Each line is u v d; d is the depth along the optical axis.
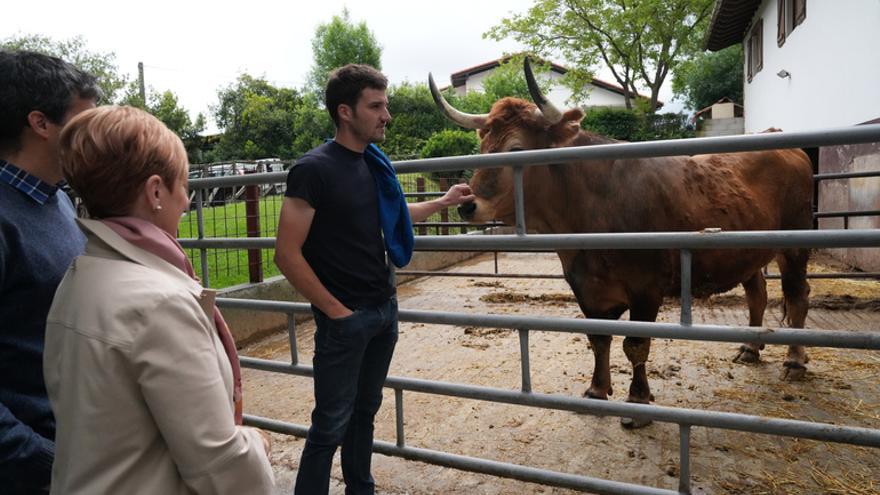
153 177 1.29
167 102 28.44
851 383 4.47
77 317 1.18
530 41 29.25
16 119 1.56
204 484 1.17
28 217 1.59
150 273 1.22
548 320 2.60
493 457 3.48
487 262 11.59
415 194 8.27
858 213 6.34
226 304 3.37
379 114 2.25
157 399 1.14
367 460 2.64
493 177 3.72
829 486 3.03
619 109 27.31
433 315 2.82
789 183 4.75
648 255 3.66
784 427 2.29
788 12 12.29
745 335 2.32
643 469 3.29
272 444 3.70
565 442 3.65
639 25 27.48
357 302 2.29
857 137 2.09
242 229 8.40
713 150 2.27
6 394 1.56
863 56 8.02
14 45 21.70
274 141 31.00
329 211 2.22
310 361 5.58
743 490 3.03
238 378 1.50
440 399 4.43
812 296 6.84
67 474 1.17
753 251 4.19
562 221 3.90
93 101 1.70
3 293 1.55
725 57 40.06
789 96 12.36
